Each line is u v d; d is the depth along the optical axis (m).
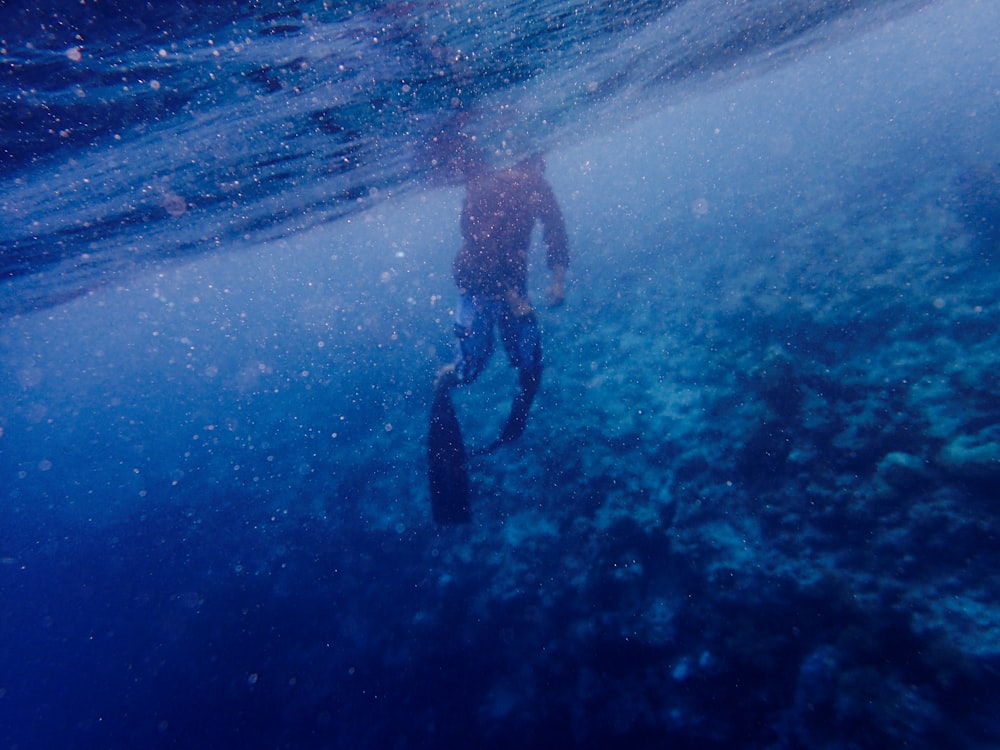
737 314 11.24
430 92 6.91
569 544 7.11
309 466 14.25
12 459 46.00
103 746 7.66
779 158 37.62
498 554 7.62
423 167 11.09
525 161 6.29
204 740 7.01
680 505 6.66
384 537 9.31
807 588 4.79
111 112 5.00
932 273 8.70
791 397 6.82
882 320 8.17
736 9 8.56
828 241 13.08
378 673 6.70
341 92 6.10
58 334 33.75
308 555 9.87
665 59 10.15
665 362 10.73
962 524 4.34
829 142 33.72
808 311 9.48
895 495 4.93
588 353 12.95
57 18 3.47
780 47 14.49
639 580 6.04
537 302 18.92
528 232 6.44
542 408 11.02
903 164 17.11
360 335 35.97
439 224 34.78
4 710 9.27
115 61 4.16
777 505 5.86
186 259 16.08
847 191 17.14
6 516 21.20
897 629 4.08
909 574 4.35
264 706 7.06
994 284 7.53
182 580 10.99
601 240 27.92
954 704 3.56
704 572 5.64
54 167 5.89
